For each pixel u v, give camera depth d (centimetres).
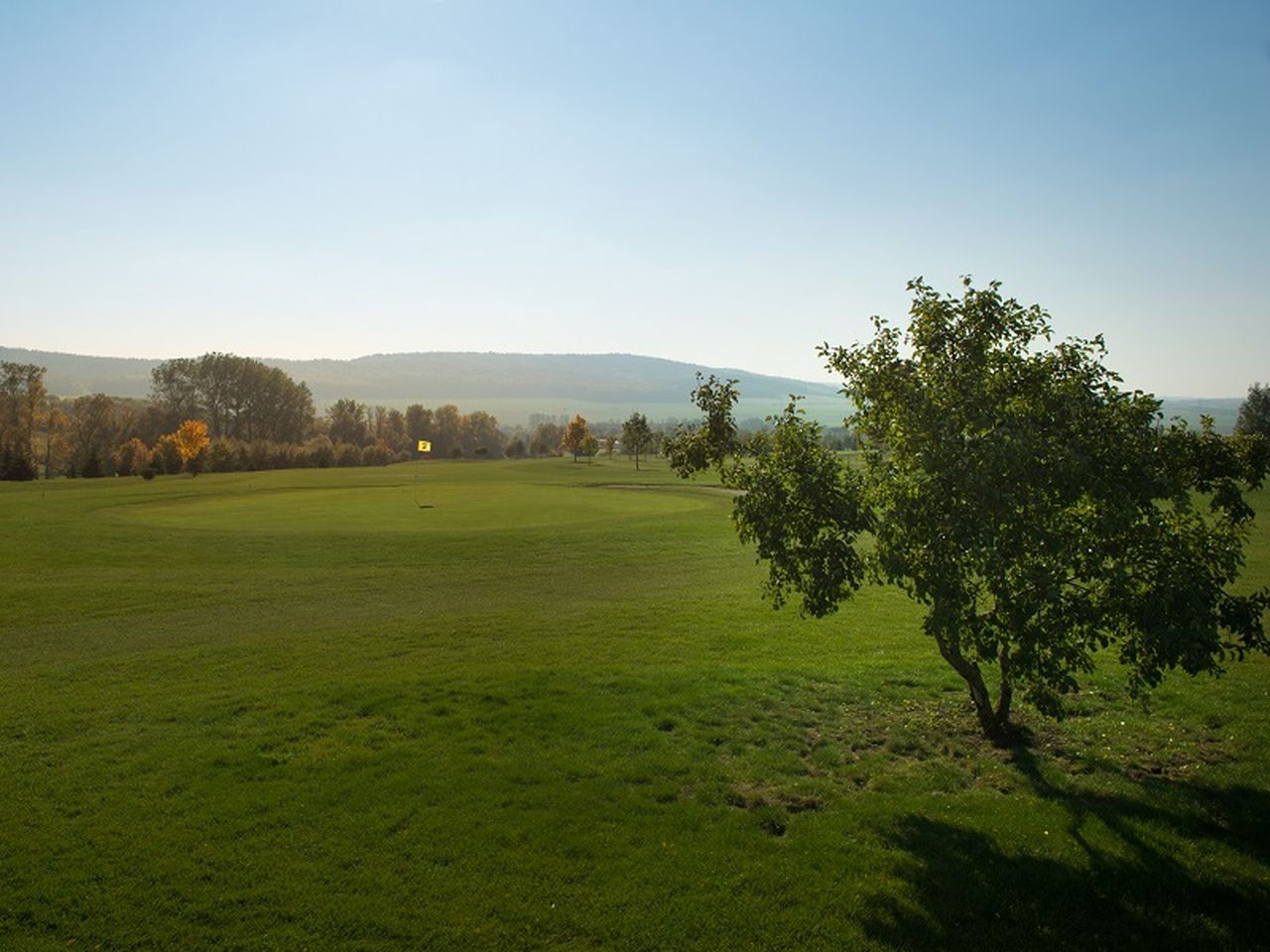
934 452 970
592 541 3375
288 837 925
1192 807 992
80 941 746
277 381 14062
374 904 802
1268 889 826
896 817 977
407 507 4741
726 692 1425
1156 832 933
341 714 1326
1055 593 940
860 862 877
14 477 8281
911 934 757
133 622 2061
